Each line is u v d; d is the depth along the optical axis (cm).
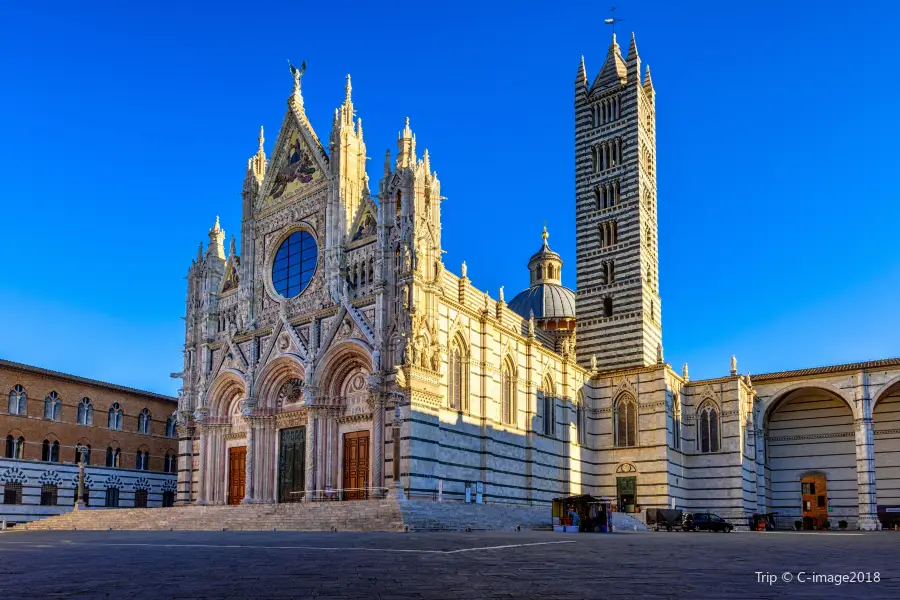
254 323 8212
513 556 2998
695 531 7931
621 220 10056
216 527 6253
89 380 9962
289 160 8331
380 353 6762
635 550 3559
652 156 10712
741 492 9256
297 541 3972
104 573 2314
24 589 1934
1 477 8819
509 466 7688
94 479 9844
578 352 10006
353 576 2191
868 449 9694
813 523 10662
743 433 9600
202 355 8531
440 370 6781
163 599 1736
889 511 10181
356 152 7894
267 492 7600
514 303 11744
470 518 5956
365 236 7375
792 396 10925
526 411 8088
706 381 9706
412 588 1931
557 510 6456
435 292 6862
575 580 2147
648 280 10044
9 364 9025
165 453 10881
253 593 1833
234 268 8638
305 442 7419
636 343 9644
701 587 2003
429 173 7100
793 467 10906
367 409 7019
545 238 12094
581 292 10156
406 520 5372
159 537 4738
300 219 8000
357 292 7300
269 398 7769
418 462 6412
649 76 10981
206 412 8300
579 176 10506
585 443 9256
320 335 7412
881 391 9775
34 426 9262
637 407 9269
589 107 10656
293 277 7994
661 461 8981
